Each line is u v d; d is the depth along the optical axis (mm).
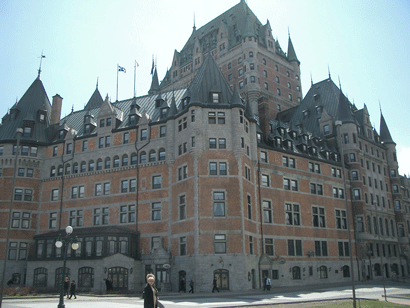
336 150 74312
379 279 70250
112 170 59375
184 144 53406
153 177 56375
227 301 33219
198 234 47562
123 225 56344
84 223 58875
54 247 54938
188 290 46875
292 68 106688
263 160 59469
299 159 65062
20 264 59438
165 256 50938
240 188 50344
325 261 62938
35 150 65312
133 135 59844
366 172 76750
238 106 53000
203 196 49125
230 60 99375
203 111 52531
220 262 47000
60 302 25906
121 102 70812
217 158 50969
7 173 62906
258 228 54906
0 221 60250
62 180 62469
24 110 69062
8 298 36812
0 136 65562
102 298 37469
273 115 95500
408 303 30922
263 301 32812
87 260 50531
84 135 63438
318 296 37781
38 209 63000
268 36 102188
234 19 106938
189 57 114750
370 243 72625
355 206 71625
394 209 83750
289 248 58594
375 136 85812
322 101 84562
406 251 81625
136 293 44219
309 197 64188
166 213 53812
